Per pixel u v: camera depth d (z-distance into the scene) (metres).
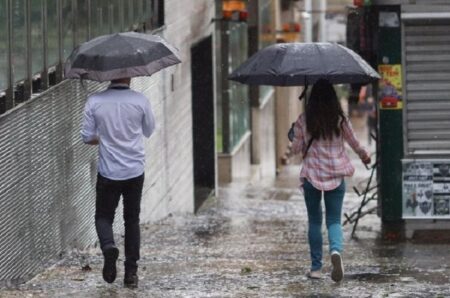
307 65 20.27
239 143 59.53
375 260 23.91
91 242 25.53
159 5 36.03
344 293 18.86
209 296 18.31
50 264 21.72
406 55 28.62
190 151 41.69
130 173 18.61
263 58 20.66
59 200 22.55
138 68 18.12
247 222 34.78
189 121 41.47
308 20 86.88
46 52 22.00
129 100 18.56
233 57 58.03
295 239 29.06
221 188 53.47
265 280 20.38
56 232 22.33
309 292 18.95
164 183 35.50
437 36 28.52
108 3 28.69
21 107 19.83
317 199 20.53
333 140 20.30
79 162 24.36
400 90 28.69
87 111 18.53
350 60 20.44
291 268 22.19
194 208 42.44
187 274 21.14
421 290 19.16
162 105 35.09
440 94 28.66
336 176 20.27
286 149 80.56
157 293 18.50
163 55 18.41
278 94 79.19
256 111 65.56
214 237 29.55
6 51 19.17
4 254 18.75
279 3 76.44
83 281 19.70
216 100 53.47
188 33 41.22
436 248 26.58
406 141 28.83
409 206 28.94
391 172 28.95
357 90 30.50
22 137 19.89
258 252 25.62
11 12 19.44
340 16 92.75
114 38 18.41
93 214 25.83
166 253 25.31
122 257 23.83
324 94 20.30
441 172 28.83
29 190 20.34
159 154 34.53
